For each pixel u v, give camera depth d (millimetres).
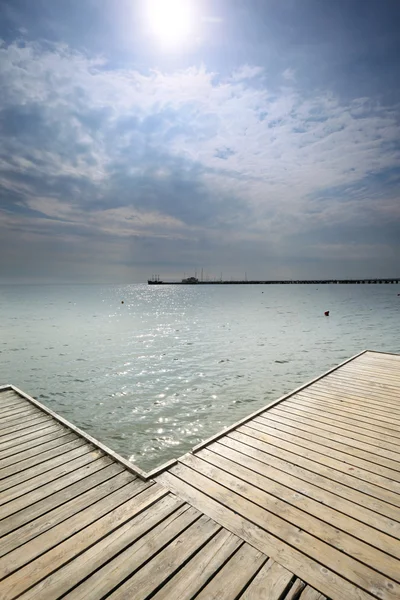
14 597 2328
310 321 28656
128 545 2783
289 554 2697
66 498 3389
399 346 16953
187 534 2900
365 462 4082
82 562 2617
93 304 55688
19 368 12734
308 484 3633
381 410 5727
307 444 4527
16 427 5082
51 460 4125
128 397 9438
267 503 3318
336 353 15305
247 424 5172
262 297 79688
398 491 3523
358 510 3227
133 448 6562
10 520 3076
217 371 12148
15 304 54781
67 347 17016
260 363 13367
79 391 9992
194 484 3625
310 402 6125
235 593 2355
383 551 2738
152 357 14570
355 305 49250
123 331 22891
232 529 2967
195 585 2416
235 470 3893
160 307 48531
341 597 2340
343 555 2695
